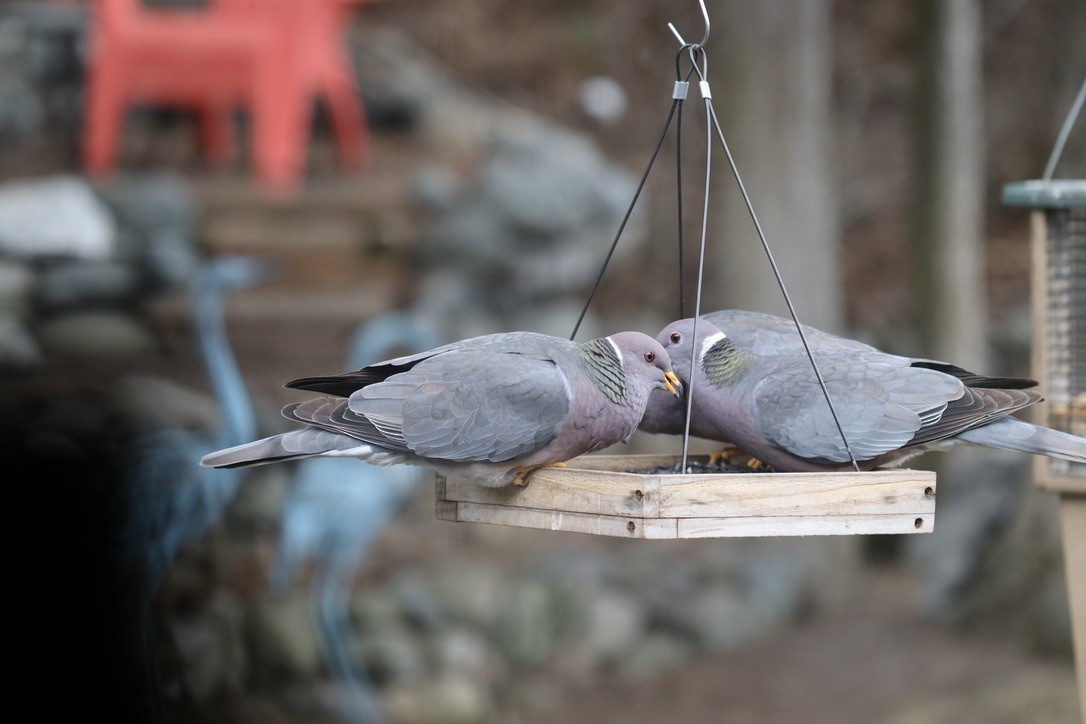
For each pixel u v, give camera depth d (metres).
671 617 14.28
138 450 11.86
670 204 19.75
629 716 12.91
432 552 14.13
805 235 15.29
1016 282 20.97
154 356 14.12
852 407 6.64
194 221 15.08
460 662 12.96
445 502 6.79
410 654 12.73
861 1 22.70
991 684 12.55
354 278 15.35
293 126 15.77
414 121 18.08
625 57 21.08
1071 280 8.48
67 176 16.05
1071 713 11.75
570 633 13.95
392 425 6.15
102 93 15.51
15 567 11.15
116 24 15.40
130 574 11.46
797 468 6.83
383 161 17.16
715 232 19.34
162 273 14.40
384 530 14.02
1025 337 19.20
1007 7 22.00
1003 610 13.64
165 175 16.03
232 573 12.39
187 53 15.48
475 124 18.05
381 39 19.69
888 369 6.76
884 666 13.38
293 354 14.63
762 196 15.20
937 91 16.67
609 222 16.50
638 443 15.38
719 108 15.48
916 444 6.59
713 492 5.84
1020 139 22.12
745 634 14.38
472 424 6.17
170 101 16.20
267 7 15.78
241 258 15.02
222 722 11.70
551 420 6.23
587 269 16.45
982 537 14.28
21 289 14.07
